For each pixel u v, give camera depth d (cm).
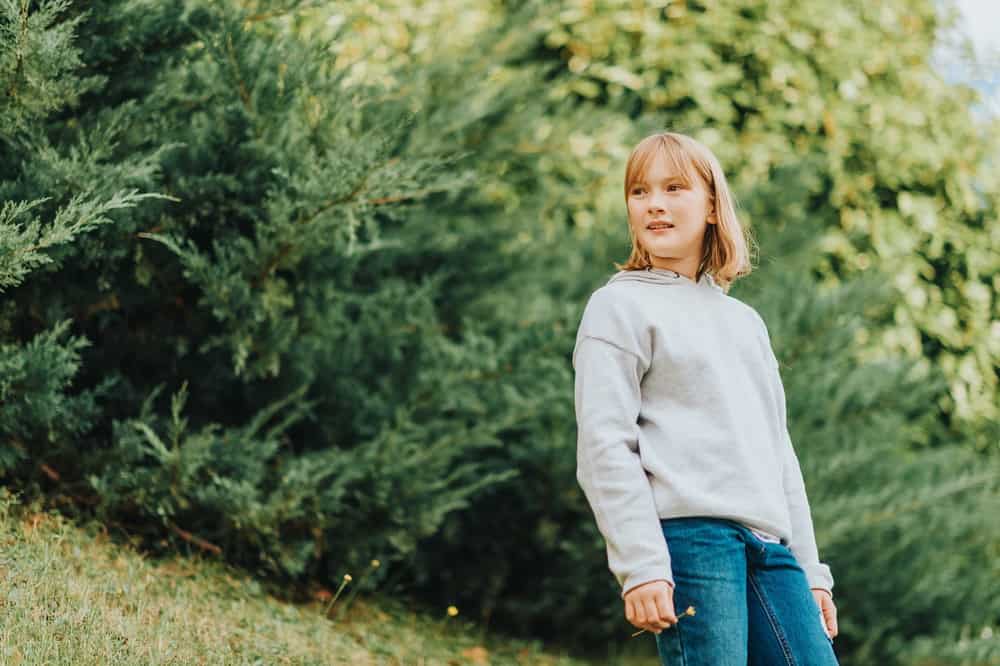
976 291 610
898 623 491
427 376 411
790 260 499
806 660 197
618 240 501
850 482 473
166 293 370
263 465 373
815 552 223
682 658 193
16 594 258
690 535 198
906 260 588
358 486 396
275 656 292
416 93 430
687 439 204
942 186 607
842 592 478
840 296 465
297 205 336
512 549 479
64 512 349
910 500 467
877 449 480
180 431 341
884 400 492
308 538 395
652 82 563
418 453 389
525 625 480
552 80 546
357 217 362
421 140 404
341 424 416
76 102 323
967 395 609
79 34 325
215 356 388
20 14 275
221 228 363
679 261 224
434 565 473
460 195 469
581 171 530
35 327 352
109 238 335
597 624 478
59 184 301
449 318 468
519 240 496
